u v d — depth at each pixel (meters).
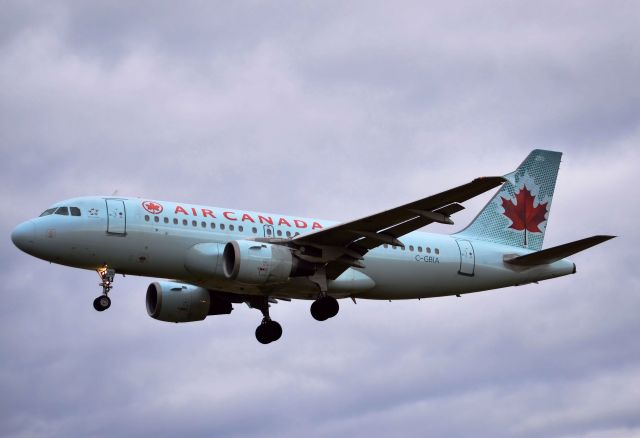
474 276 118.69
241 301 115.00
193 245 104.00
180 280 105.81
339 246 104.69
